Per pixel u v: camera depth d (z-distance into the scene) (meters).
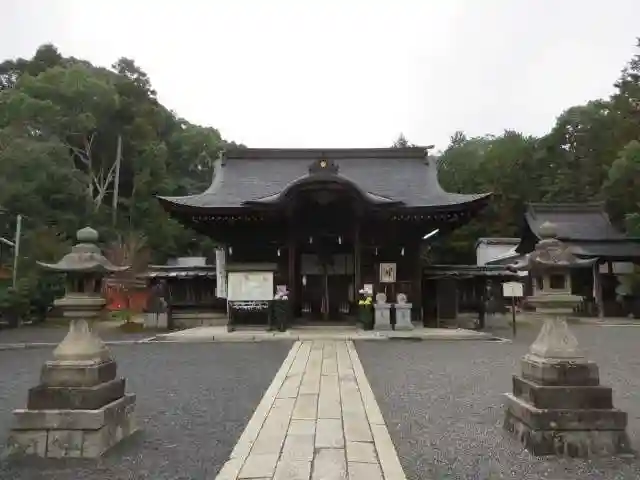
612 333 22.44
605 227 36.56
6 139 39.75
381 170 27.27
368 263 23.41
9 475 4.93
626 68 43.56
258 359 13.84
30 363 13.49
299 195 20.97
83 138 49.16
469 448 5.76
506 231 51.53
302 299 24.22
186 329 22.94
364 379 10.05
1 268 29.69
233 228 23.31
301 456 5.30
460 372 11.38
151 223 45.47
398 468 4.94
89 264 5.97
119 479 4.80
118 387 6.19
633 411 7.65
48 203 39.31
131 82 54.38
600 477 4.84
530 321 28.62
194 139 60.94
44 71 52.59
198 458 5.41
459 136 76.69
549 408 5.61
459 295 24.97
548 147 51.62
